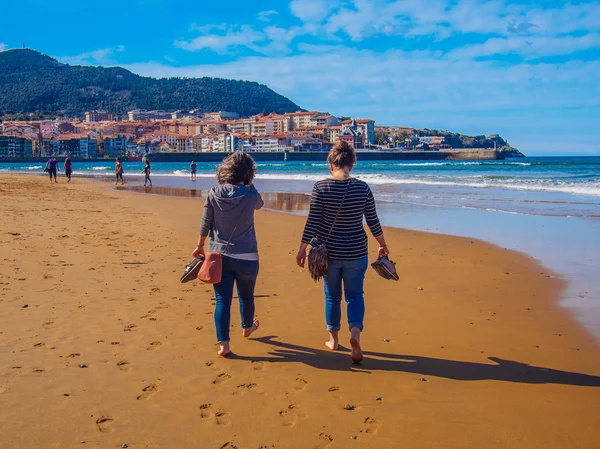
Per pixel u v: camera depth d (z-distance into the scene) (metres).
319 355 4.57
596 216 15.67
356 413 3.49
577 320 5.67
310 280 7.45
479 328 5.38
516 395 3.78
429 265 8.87
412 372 4.21
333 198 4.33
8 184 33.47
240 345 4.80
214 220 4.59
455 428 3.30
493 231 12.97
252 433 3.22
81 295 6.36
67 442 3.08
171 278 7.40
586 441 3.15
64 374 4.04
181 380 3.98
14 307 5.76
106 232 12.00
